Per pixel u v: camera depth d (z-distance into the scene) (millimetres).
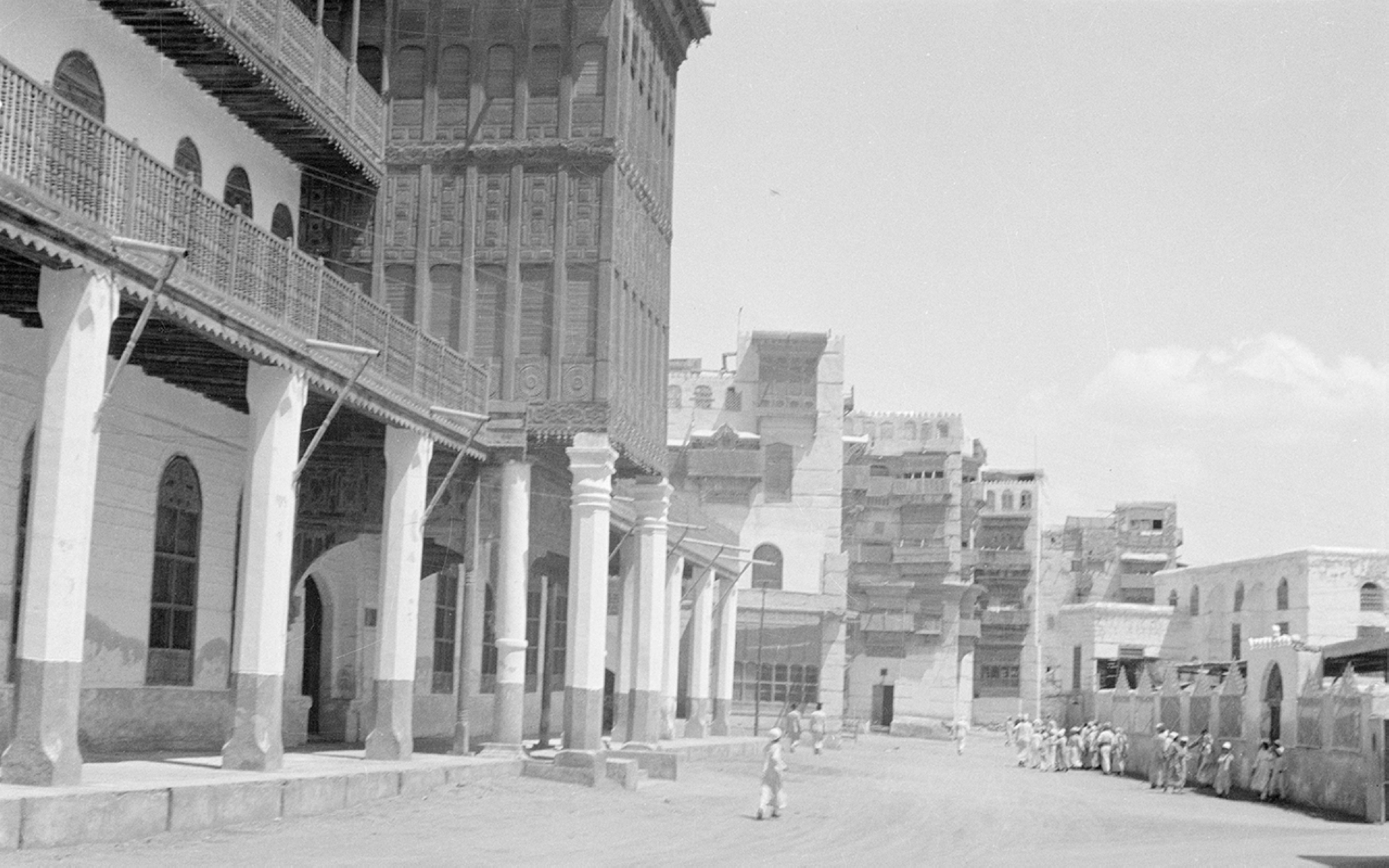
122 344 23328
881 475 97250
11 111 16875
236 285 21828
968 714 99438
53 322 18031
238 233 21781
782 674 82562
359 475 31031
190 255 20484
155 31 25047
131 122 25453
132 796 17906
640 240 35750
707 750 45438
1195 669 63500
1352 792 37656
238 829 19781
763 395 84875
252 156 30297
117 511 25562
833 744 66625
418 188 33312
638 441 35750
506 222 33125
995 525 112875
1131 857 24375
